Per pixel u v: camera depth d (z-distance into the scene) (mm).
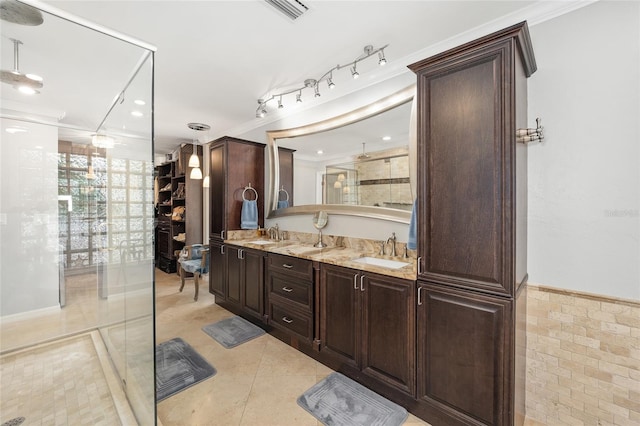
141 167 2195
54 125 3303
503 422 1346
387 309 1782
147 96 2045
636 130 1378
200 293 4102
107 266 2822
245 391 1916
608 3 1437
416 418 1682
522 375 1543
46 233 3305
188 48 2057
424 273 1597
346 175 2738
